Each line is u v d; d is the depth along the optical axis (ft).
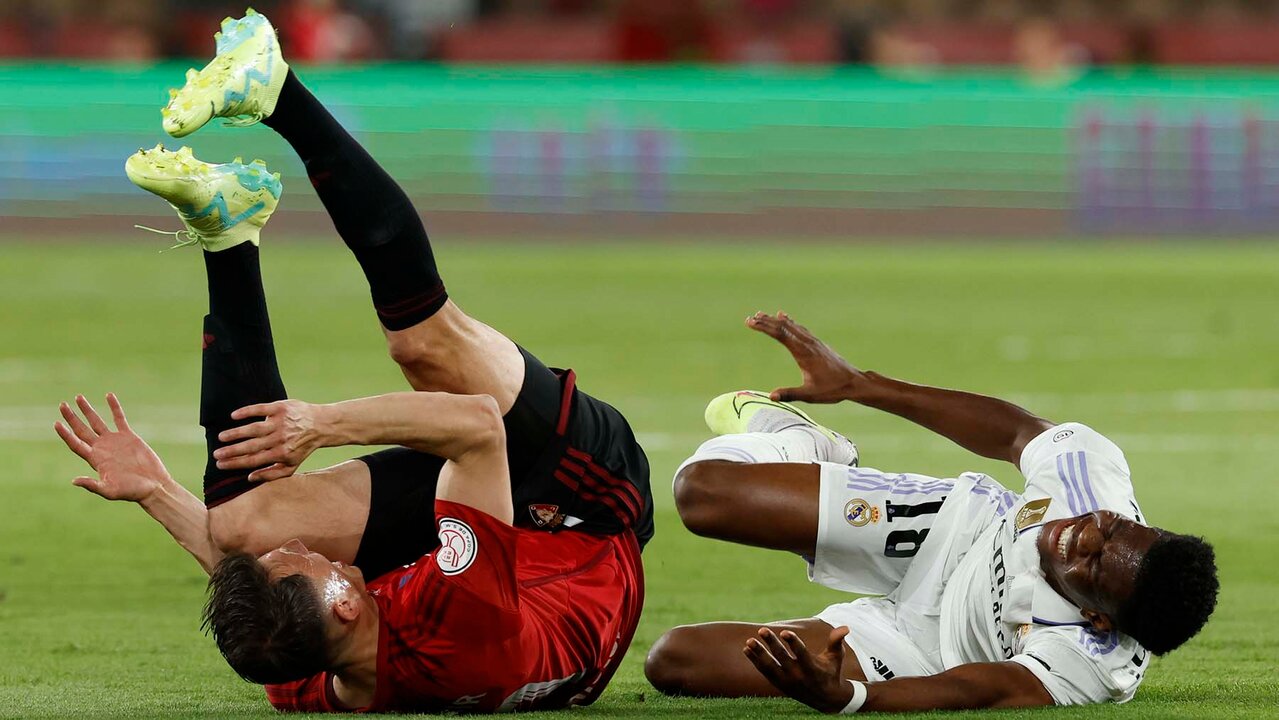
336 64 269.64
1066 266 208.95
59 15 289.12
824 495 45.83
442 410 38.34
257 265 43.47
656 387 115.96
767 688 46.73
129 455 41.70
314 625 38.68
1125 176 244.63
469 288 179.63
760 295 176.14
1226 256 221.66
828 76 246.47
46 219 234.38
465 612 39.17
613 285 184.34
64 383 116.78
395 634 39.81
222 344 43.01
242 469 42.80
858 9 300.81
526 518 45.80
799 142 244.83
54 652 52.37
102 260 209.36
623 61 292.20
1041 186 245.86
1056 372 123.65
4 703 44.68
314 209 235.81
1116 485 43.65
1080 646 41.22
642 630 56.85
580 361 128.47
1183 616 39.09
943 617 45.01
